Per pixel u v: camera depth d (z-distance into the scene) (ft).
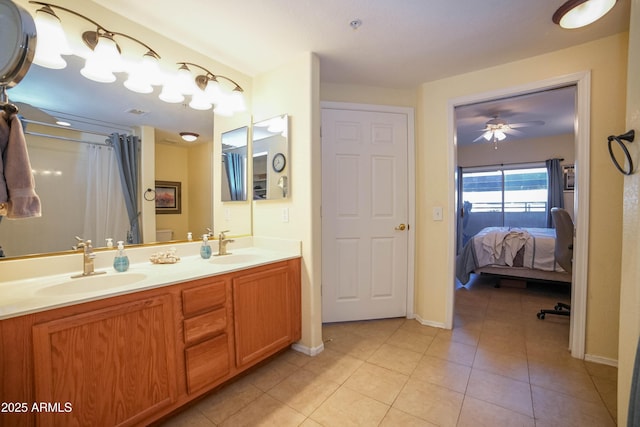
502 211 18.84
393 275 9.24
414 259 9.21
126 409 4.04
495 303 10.71
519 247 12.10
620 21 5.65
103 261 5.20
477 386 5.67
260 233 7.87
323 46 6.52
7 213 3.49
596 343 6.49
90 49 5.01
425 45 6.49
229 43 6.37
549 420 4.73
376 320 9.14
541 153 17.22
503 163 18.30
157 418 4.42
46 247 4.64
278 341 6.50
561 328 8.41
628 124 4.09
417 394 5.44
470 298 11.34
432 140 8.52
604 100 6.28
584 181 6.48
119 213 5.58
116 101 5.51
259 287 6.06
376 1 5.00
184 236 6.63
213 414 4.93
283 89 7.31
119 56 5.19
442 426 4.62
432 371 6.22
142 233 5.92
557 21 5.42
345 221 8.91
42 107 4.61
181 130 6.56
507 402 5.18
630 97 4.05
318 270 7.14
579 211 6.58
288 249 7.25
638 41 3.84
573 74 6.57
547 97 10.44
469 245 12.97
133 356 4.12
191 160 6.77
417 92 9.04
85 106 5.10
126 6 5.15
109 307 3.89
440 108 8.38
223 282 5.35
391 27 5.78
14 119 3.54
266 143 7.62
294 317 6.92
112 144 5.49
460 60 7.20
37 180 4.58
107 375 3.86
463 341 7.63
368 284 9.10
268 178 7.60
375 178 9.04
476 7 5.18
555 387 5.59
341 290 8.96
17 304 3.40
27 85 4.46
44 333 3.36
